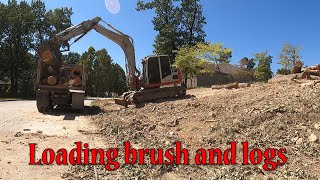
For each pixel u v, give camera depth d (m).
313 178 6.42
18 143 9.18
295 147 7.99
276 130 9.08
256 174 6.77
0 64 49.84
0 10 49.56
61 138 9.98
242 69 52.25
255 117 10.18
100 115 15.33
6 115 14.80
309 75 17.81
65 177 6.67
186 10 43.06
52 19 54.97
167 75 19.91
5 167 7.09
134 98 18.86
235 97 14.43
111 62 72.44
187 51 37.94
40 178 6.57
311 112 9.78
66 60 66.44
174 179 6.69
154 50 45.19
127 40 20.77
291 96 12.01
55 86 17.05
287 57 41.62
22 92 52.41
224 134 9.41
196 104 13.95
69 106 18.39
